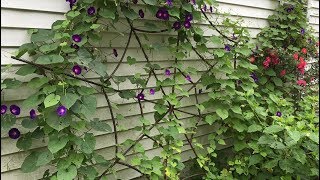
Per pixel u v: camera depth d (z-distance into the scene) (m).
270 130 2.59
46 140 2.40
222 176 3.02
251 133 3.14
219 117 3.17
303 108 3.56
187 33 3.00
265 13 4.07
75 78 2.29
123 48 2.75
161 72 3.08
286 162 2.65
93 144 2.23
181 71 3.02
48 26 2.31
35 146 2.36
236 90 3.41
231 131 3.31
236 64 3.63
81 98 2.21
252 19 3.91
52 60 2.07
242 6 3.73
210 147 3.13
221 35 3.47
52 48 2.13
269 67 3.99
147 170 2.62
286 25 4.10
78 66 2.26
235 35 3.60
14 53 2.08
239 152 3.29
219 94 3.12
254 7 3.89
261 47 4.00
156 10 2.71
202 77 3.21
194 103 3.42
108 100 2.59
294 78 4.10
